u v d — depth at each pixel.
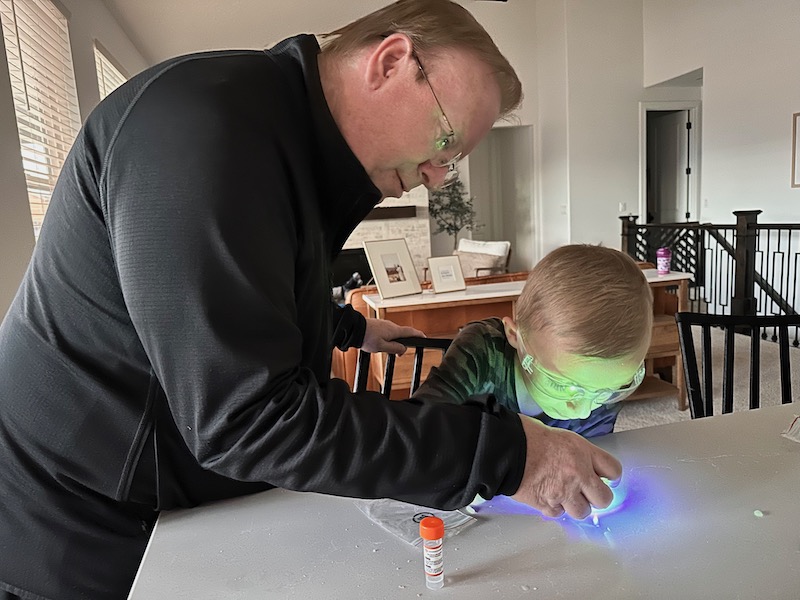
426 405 0.68
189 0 5.00
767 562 0.68
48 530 0.79
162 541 0.76
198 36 5.88
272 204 0.64
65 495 0.79
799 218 5.38
